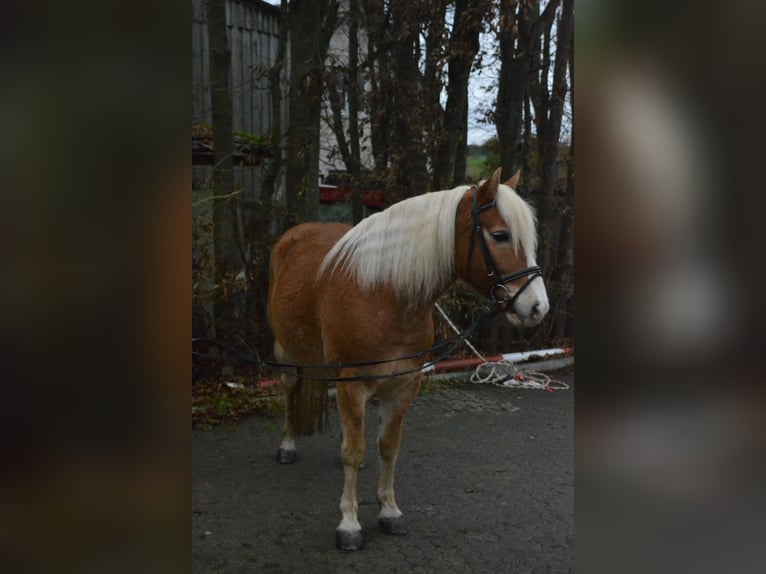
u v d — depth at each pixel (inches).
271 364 114.3
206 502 131.7
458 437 183.2
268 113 290.8
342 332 111.6
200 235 203.5
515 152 279.0
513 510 132.3
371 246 110.7
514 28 231.9
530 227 103.7
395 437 117.8
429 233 107.2
